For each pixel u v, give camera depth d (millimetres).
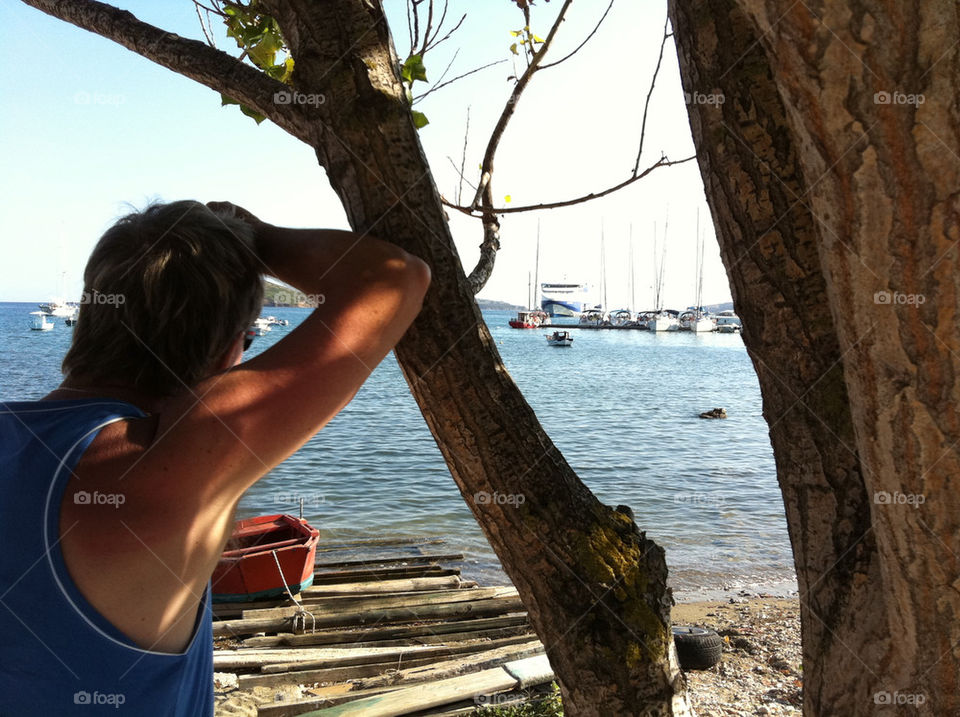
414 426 27547
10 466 940
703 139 1381
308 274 1118
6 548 919
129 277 1026
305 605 8375
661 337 111750
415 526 13812
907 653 1166
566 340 82875
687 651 7410
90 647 935
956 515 982
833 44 787
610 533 1518
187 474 912
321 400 978
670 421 30656
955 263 857
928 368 920
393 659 7090
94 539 904
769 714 6391
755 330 1415
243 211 1250
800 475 1413
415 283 1093
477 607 8414
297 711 6102
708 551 12570
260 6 2195
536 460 1465
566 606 1479
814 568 1405
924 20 757
